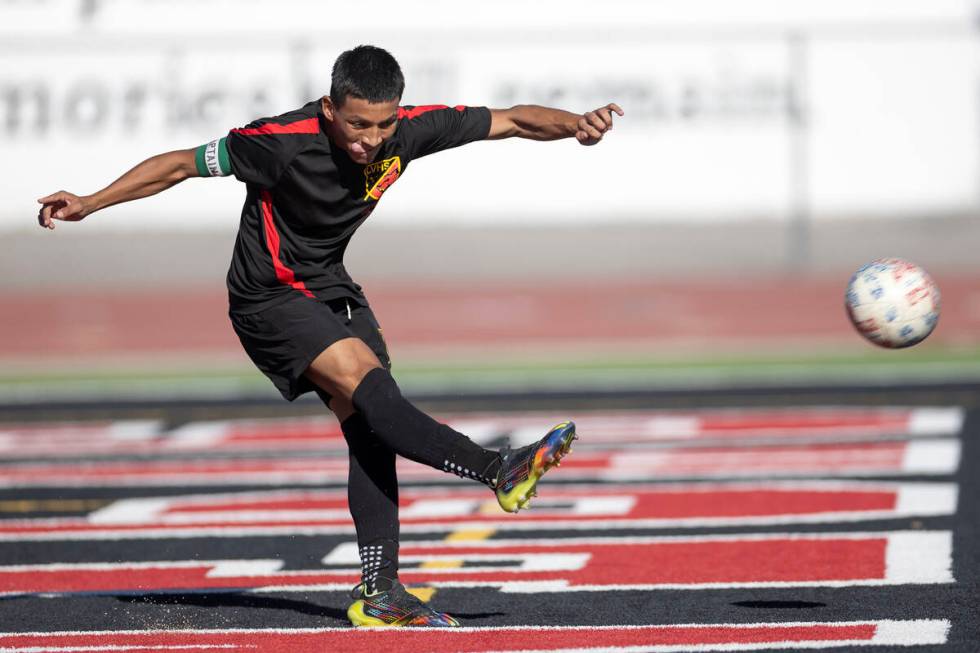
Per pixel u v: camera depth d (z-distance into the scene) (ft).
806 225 272.31
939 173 271.08
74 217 54.13
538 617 59.52
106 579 70.64
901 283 60.39
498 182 280.31
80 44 285.43
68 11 288.92
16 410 148.46
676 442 115.96
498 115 59.47
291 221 55.67
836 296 234.38
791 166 273.95
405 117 56.65
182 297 252.42
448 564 72.23
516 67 278.67
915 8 276.21
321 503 93.25
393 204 282.56
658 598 62.75
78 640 57.52
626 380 161.27
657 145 276.62
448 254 276.21
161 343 209.67
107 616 62.08
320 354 55.16
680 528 80.48
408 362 185.47
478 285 257.55
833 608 59.62
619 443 116.37
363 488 58.13
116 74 284.41
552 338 206.08
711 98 276.21
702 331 208.33
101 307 243.40
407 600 58.29
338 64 51.83
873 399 138.10
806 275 259.39
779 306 227.20
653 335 206.49
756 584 65.00
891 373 159.94
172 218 286.25
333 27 287.89
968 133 269.85
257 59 282.56
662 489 94.38
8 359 198.39
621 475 100.73
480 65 279.08
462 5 286.46
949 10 275.18
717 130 275.80
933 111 271.08
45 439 127.75
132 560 75.61
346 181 54.70
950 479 93.50
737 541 75.92
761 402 139.03
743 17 279.90
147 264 282.56
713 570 68.59
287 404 148.25
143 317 232.94
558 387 156.46
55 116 285.02
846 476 96.32
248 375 176.14
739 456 107.34
